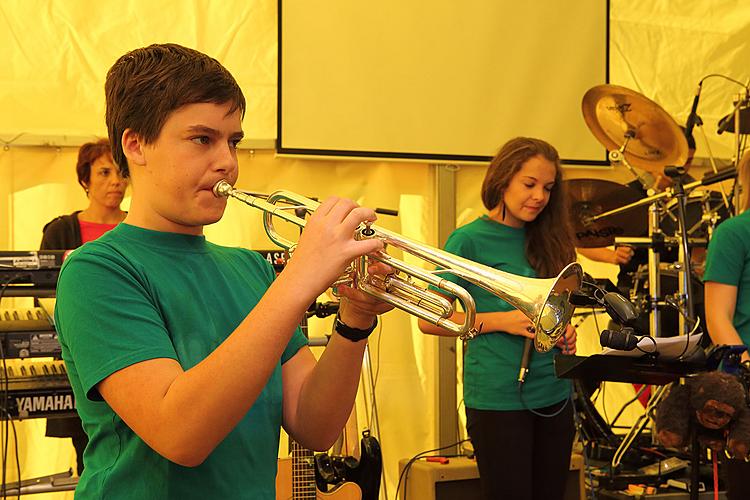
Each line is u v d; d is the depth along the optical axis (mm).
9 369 3053
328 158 4598
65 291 1400
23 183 4156
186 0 4398
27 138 4137
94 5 4266
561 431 3242
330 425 1601
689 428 2695
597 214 4738
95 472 1415
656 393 4293
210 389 1261
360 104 4648
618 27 5230
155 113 1443
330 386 1585
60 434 3459
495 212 3424
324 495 3189
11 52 4141
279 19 4516
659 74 5293
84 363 1351
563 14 5027
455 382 4684
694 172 5406
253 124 4496
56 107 4184
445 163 4785
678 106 5328
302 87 4562
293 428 1622
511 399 3158
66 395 2990
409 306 1593
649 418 4340
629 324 2287
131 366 1326
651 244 4250
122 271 1408
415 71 4738
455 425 4672
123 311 1366
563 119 5020
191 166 1451
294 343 1694
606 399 5152
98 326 1354
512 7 4926
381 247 1502
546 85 4988
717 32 5395
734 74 5426
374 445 3242
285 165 4582
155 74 1451
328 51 4605
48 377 2986
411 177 4809
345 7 4629
